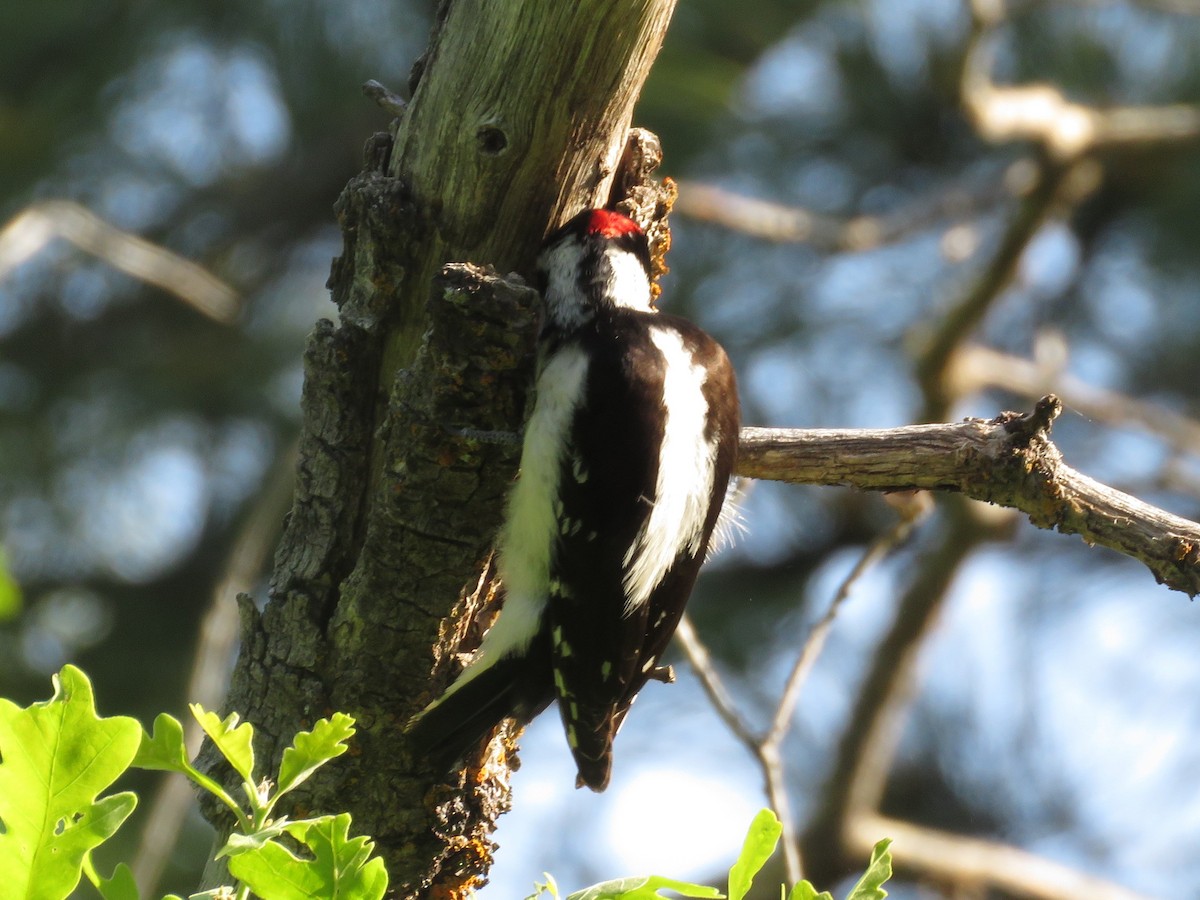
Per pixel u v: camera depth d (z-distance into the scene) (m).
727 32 12.12
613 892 3.91
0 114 12.70
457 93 5.20
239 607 5.57
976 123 11.12
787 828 7.38
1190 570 5.82
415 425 5.05
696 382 6.09
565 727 6.08
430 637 5.40
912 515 7.55
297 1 12.54
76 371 13.45
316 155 13.67
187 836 11.34
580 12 5.02
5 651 12.18
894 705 12.62
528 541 5.82
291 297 13.69
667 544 6.00
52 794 3.70
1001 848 13.50
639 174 6.04
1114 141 11.32
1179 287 13.22
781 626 13.27
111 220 13.52
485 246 5.39
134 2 12.78
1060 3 11.69
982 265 12.44
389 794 5.52
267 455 13.12
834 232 11.52
